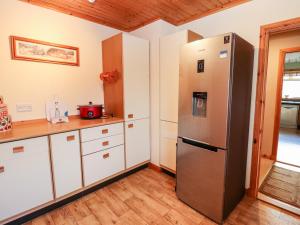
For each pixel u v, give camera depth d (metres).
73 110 2.47
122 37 2.28
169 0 2.01
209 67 1.59
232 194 1.75
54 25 2.19
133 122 2.53
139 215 1.77
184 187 1.93
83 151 1.99
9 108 1.94
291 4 1.67
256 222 1.65
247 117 1.92
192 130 1.78
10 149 1.50
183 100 1.84
